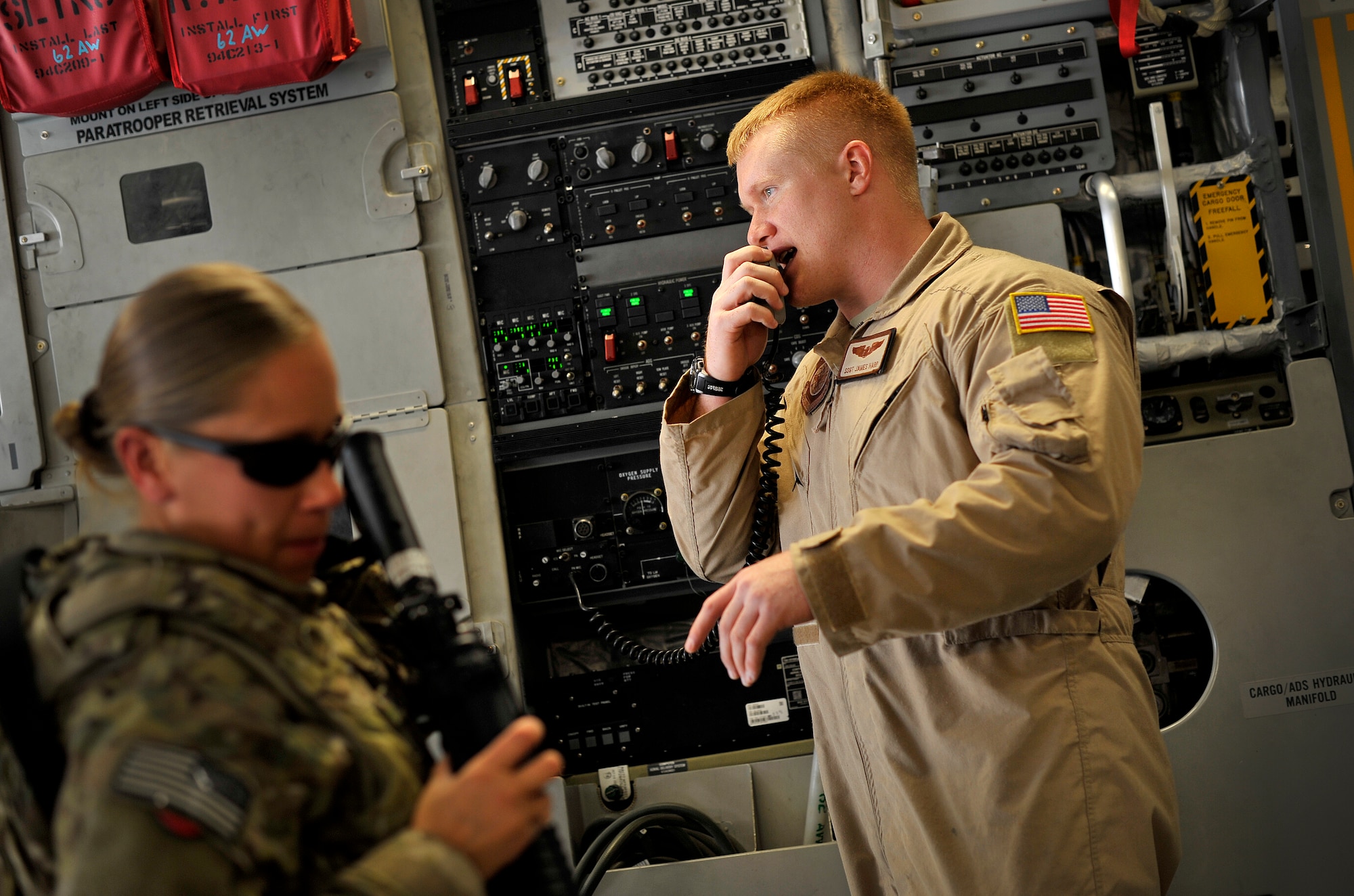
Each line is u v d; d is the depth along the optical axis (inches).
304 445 32.6
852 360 68.0
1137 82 103.2
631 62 100.9
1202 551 94.9
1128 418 56.9
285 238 101.7
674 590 101.3
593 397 101.9
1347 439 96.0
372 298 101.0
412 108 102.0
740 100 101.0
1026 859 56.8
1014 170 100.3
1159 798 60.1
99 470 34.5
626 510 100.3
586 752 102.5
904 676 62.2
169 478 32.6
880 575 51.7
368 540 44.1
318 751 30.2
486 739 36.0
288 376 32.1
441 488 99.7
